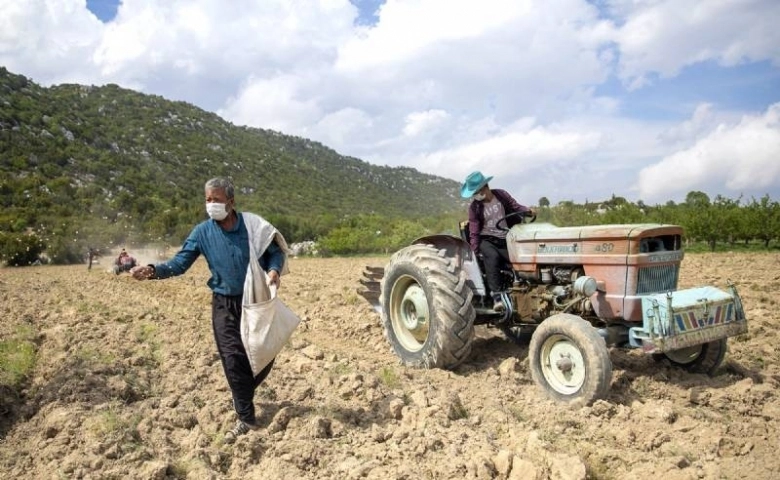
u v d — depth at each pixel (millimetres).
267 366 4531
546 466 3756
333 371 5906
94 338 7320
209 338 7387
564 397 4969
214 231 4398
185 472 3883
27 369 5984
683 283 12125
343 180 161875
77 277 19781
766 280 12422
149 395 5371
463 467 3760
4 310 9898
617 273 5145
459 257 6426
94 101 136375
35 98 114688
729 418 4711
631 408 4781
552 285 5855
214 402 4996
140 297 12016
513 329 6523
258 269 4344
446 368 6102
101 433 4375
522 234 6000
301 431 4391
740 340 7086
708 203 27141
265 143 164500
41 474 3918
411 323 6457
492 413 4789
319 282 15914
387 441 4262
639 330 4961
